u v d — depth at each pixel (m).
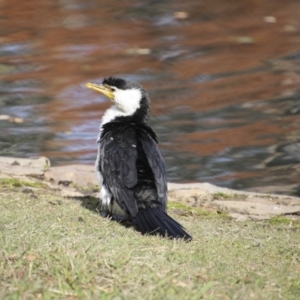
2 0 28.42
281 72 20.83
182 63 21.64
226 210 10.40
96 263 6.71
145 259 6.99
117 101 9.48
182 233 8.01
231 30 25.11
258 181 14.20
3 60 21.48
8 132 16.28
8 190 9.97
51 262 6.68
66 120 17.16
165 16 26.55
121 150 8.75
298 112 17.77
